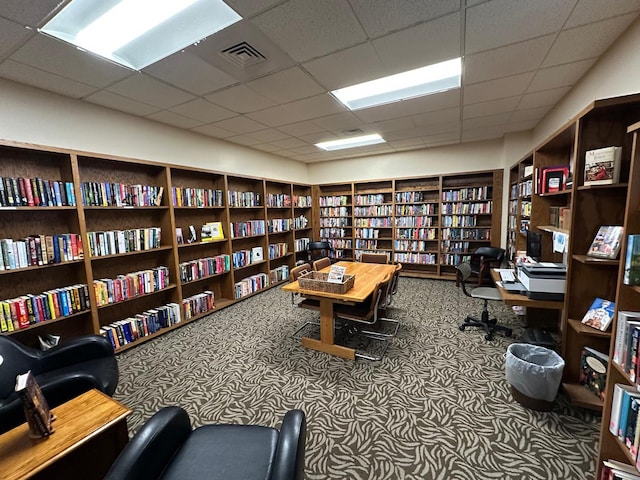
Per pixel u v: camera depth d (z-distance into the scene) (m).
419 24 1.76
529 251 2.85
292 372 2.46
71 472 1.38
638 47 1.74
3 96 2.24
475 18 1.71
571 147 2.64
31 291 2.46
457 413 1.92
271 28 1.77
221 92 2.65
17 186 2.18
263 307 4.16
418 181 5.76
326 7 1.58
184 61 2.10
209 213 4.20
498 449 1.62
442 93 2.82
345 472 1.50
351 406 2.01
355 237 6.25
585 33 1.88
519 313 3.53
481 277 4.51
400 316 3.64
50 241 2.37
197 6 1.62
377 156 5.99
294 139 4.47
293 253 5.89
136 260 3.26
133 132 3.19
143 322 3.07
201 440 1.22
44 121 2.48
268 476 1.05
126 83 2.39
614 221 1.76
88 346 2.02
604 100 1.54
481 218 5.23
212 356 2.76
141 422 1.91
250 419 1.91
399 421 1.86
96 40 1.88
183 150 3.79
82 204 2.57
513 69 2.36
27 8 1.48
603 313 1.77
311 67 2.25
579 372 1.99
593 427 1.75
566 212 2.28
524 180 3.65
